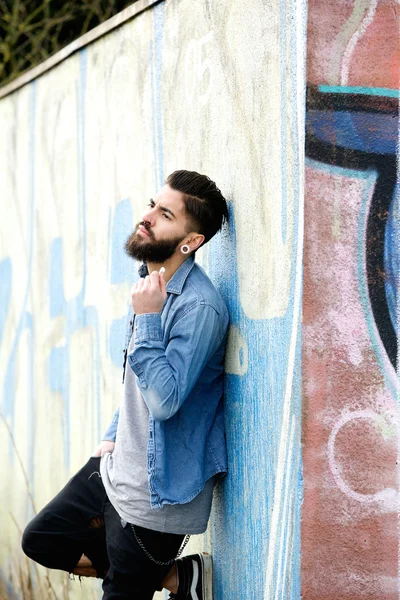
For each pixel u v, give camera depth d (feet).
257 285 11.20
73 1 28.71
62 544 13.35
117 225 16.53
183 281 11.69
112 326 16.61
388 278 10.27
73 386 18.63
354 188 10.21
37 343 20.92
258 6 11.24
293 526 10.18
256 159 11.24
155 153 14.93
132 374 12.14
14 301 22.65
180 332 11.28
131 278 15.71
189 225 11.72
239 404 11.68
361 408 10.20
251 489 11.32
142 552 11.87
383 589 10.18
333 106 10.16
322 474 10.11
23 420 21.79
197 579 12.56
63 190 19.43
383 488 10.21
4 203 23.49
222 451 12.05
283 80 10.58
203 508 11.85
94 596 17.06
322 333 10.11
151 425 11.46
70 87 18.99
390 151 10.28
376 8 10.25
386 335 10.26
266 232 10.96
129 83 16.06
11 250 22.93
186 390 11.04
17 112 22.45
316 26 10.11
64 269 19.31
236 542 11.80
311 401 10.09
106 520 12.70
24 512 21.56
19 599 21.89
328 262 10.14
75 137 18.76
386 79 10.27
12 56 29.63
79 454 18.16
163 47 14.60
